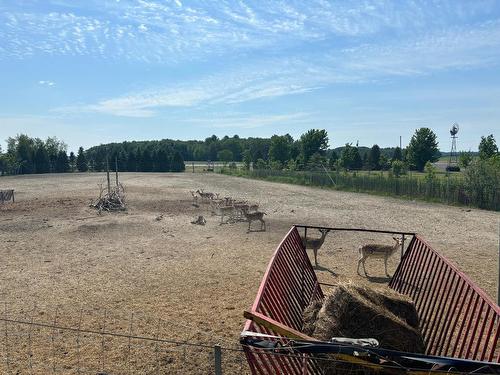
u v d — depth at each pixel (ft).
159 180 183.62
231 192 125.49
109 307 31.94
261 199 105.91
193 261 45.75
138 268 42.93
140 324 28.73
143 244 54.24
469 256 48.16
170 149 335.67
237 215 77.82
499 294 27.89
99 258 47.03
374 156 233.96
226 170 245.65
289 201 101.45
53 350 24.71
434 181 103.86
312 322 22.03
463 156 164.35
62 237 58.34
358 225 68.03
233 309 31.68
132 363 23.30
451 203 95.30
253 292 35.53
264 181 174.29
